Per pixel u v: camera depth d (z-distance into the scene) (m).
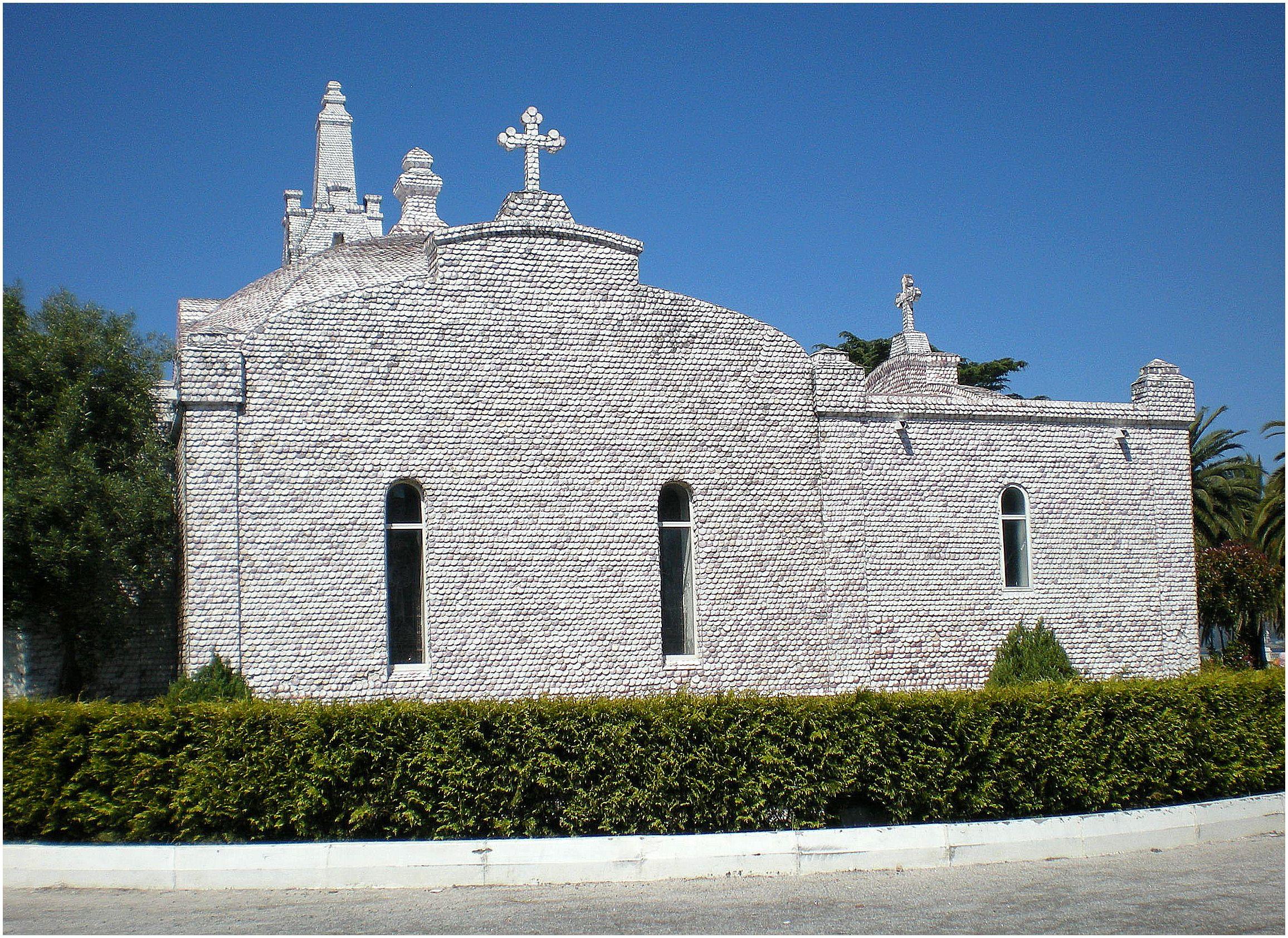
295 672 20.94
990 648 25.72
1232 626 41.28
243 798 14.71
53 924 12.00
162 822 14.87
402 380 22.22
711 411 24.30
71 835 14.91
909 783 16.08
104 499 20.78
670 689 23.09
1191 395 28.33
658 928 11.80
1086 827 15.75
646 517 23.45
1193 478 56.53
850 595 24.83
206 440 20.88
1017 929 11.75
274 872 13.73
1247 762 18.64
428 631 21.91
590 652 22.73
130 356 22.53
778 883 13.88
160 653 22.42
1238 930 11.70
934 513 25.73
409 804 14.94
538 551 22.67
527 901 13.02
